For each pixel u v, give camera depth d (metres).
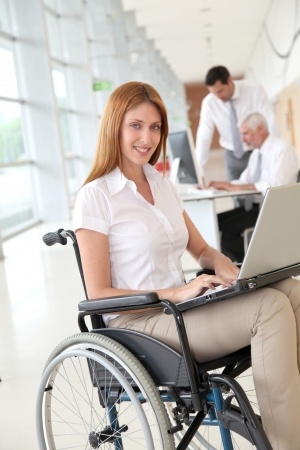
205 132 6.19
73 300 5.14
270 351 1.81
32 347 3.96
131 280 2.14
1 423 2.86
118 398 2.02
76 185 14.02
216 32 22.48
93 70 15.54
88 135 13.79
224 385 1.85
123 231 2.12
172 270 2.19
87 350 1.95
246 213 5.13
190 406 1.91
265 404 1.82
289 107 16.67
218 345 1.92
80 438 2.59
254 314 1.84
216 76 5.82
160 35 21.94
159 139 2.18
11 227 10.13
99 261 2.06
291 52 15.06
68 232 2.18
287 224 1.89
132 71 18.08
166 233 2.17
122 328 1.98
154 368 1.93
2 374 3.51
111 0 16.59
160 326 1.98
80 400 2.96
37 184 11.52
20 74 11.09
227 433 1.87
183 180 5.36
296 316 1.90
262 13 19.97
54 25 13.06
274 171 4.85
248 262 1.84
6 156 10.10
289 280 1.98
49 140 11.32
